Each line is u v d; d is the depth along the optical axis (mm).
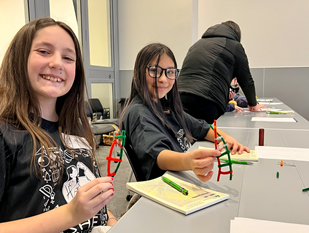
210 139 1181
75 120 832
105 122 2662
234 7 3633
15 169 601
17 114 644
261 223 460
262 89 3666
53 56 674
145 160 817
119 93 3938
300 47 3463
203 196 567
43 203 618
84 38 3146
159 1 3557
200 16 3781
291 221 470
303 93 3518
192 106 1866
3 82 666
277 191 603
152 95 1054
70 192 684
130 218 481
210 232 437
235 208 522
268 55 3586
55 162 668
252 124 1533
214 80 1847
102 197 506
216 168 770
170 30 3547
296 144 1051
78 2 3039
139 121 898
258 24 3570
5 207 596
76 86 822
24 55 660
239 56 1911
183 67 1995
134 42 3760
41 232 503
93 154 844
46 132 707
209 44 1917
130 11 3725
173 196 567
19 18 2215
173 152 760
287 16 3457
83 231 686
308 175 706
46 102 744
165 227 452
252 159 842
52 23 705
